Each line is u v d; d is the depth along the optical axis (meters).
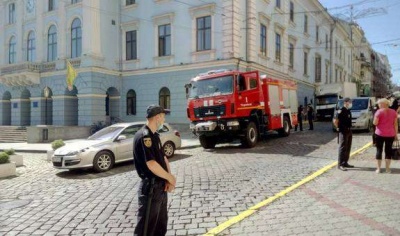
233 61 22.41
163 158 4.01
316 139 16.69
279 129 17.95
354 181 7.73
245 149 14.20
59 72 28.19
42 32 30.17
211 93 14.23
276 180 8.19
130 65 27.55
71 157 10.54
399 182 7.49
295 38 32.72
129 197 7.30
